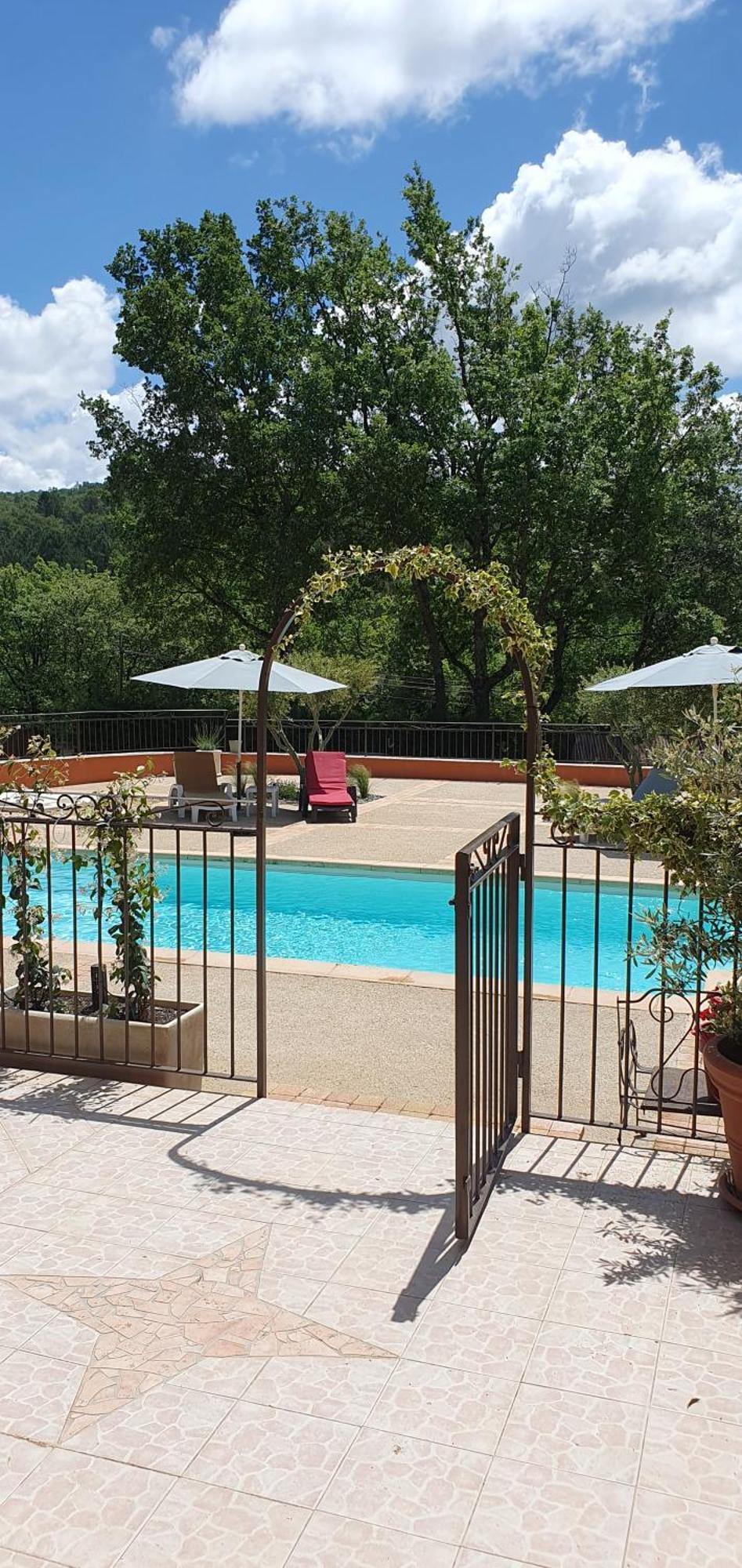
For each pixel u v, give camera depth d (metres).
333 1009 6.22
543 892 11.91
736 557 27.53
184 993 6.52
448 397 24.33
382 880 12.00
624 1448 2.42
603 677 19.41
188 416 25.05
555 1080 5.12
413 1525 2.19
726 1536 2.17
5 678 36.75
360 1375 2.68
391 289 25.55
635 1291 3.08
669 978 3.91
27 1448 2.41
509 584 4.33
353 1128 4.25
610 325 27.08
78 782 19.11
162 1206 3.56
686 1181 3.81
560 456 23.67
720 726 3.82
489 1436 2.46
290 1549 2.13
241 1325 2.89
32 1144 4.05
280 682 14.43
